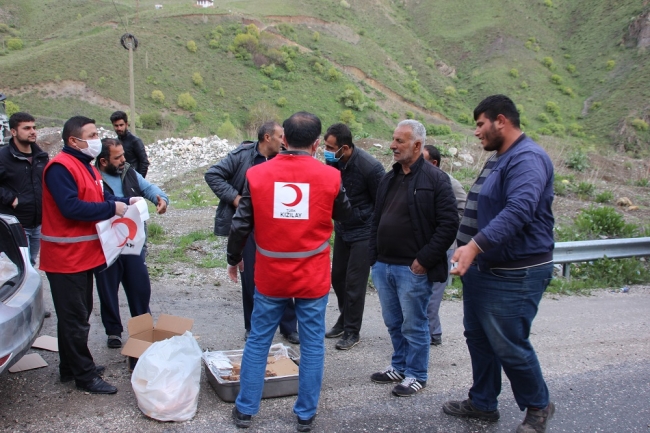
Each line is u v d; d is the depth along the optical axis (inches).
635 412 157.6
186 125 2331.4
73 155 152.2
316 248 138.1
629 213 502.6
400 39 3853.3
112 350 189.2
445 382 175.2
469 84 3437.5
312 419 142.0
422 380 166.9
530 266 130.5
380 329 227.1
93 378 156.9
